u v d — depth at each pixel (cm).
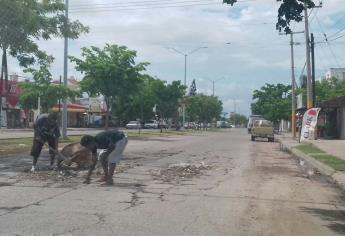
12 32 2166
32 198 1134
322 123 4903
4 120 6731
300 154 2764
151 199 1164
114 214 979
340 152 2811
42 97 3509
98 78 3956
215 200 1178
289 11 1138
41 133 1611
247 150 3158
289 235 860
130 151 2752
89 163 1652
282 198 1252
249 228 898
